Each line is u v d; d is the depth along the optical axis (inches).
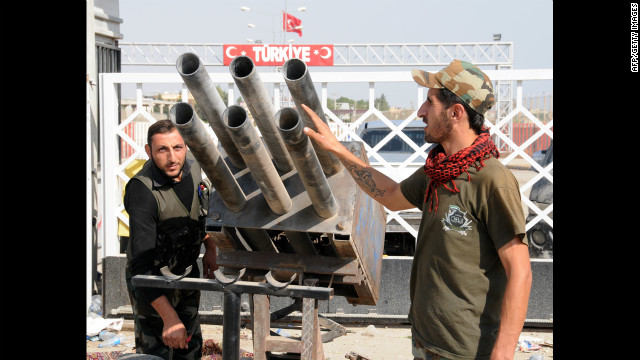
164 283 107.1
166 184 126.3
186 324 137.6
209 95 96.7
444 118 98.7
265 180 103.4
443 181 98.3
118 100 248.5
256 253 122.2
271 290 104.5
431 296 99.7
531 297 226.2
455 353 97.4
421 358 103.7
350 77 232.4
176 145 124.0
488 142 98.2
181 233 128.6
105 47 316.5
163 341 129.3
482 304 97.3
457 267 97.3
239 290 105.3
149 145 125.4
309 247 122.0
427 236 101.3
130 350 202.1
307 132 96.1
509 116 233.9
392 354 201.0
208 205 128.6
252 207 115.7
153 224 124.3
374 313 230.5
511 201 93.5
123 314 231.1
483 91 97.5
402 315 230.1
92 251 255.8
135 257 121.6
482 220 96.1
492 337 97.8
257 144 97.0
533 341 212.8
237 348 106.0
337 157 113.3
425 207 103.3
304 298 105.9
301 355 106.7
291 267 120.0
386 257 231.3
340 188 115.7
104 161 237.3
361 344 211.0
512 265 92.7
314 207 111.5
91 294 242.1
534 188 285.4
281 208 112.4
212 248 152.1
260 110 95.7
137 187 124.8
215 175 104.0
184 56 95.0
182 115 98.8
